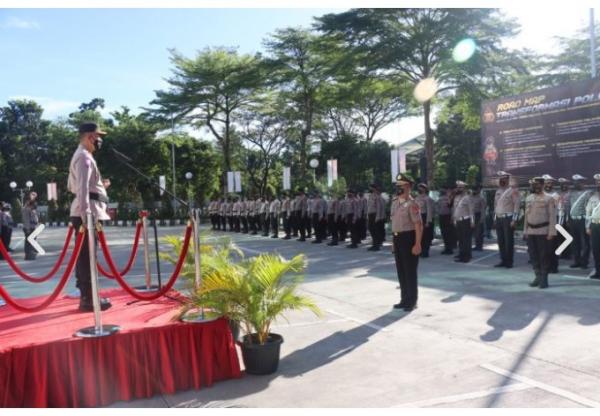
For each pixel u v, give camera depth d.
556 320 6.36
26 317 5.07
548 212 8.35
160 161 37.75
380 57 22.08
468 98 23.05
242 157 41.25
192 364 4.49
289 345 5.78
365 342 5.82
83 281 5.32
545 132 13.87
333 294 8.55
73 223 5.36
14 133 50.94
